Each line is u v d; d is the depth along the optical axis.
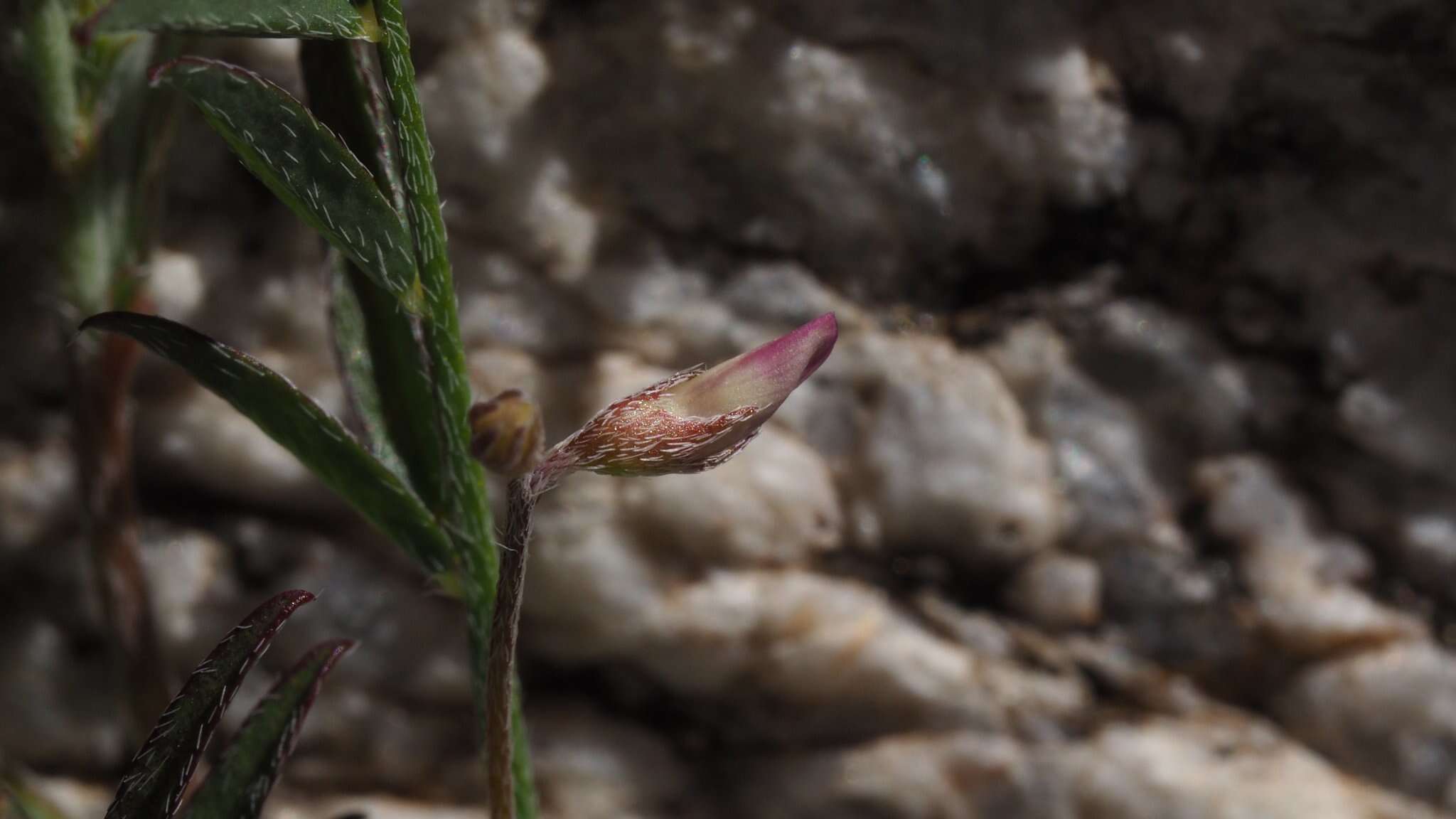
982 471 0.16
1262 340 0.16
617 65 0.15
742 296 0.16
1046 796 0.16
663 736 0.16
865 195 0.16
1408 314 0.16
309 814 0.16
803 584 0.16
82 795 0.16
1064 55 0.16
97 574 0.13
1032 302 0.16
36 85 0.12
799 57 0.15
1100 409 0.16
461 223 0.15
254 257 0.16
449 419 0.10
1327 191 0.16
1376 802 0.16
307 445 0.10
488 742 0.10
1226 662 0.16
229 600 0.16
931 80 0.15
